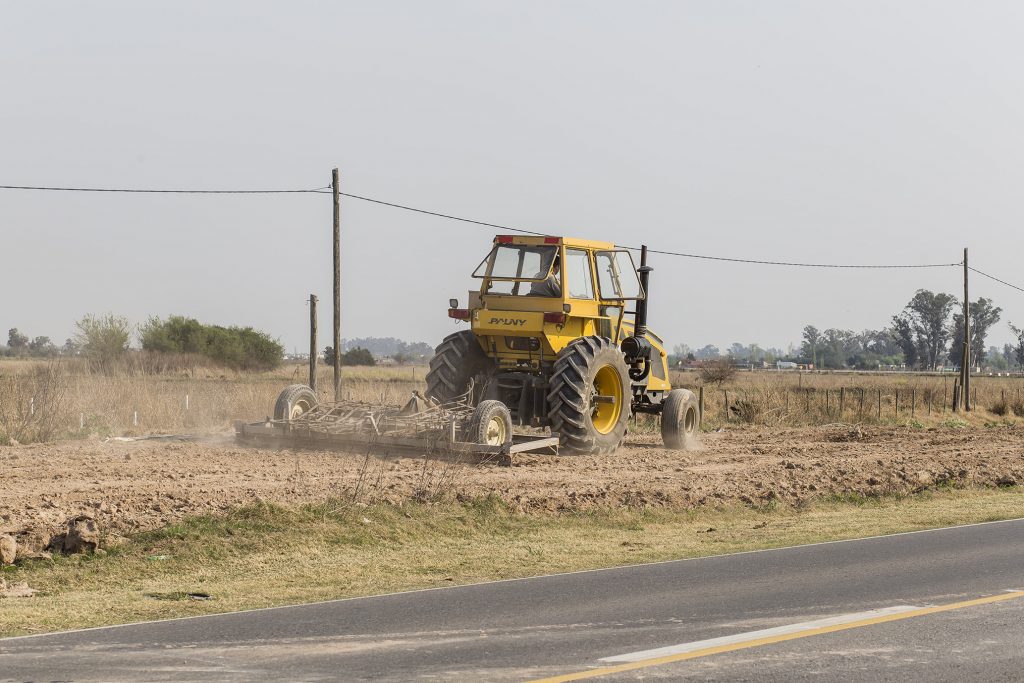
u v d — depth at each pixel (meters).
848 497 31.02
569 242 34.22
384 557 21.92
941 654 14.01
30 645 14.62
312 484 26.80
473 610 16.81
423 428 32.09
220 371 125.44
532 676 12.91
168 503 23.72
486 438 31.72
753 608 16.80
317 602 17.69
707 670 13.21
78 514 22.31
